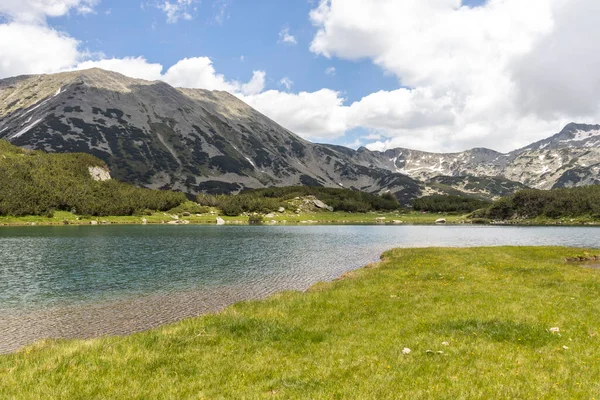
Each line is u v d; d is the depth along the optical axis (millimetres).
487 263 39094
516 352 13516
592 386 10555
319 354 14195
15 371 13047
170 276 44375
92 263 54625
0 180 159375
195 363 13469
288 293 28969
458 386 10727
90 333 23625
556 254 50469
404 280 30641
